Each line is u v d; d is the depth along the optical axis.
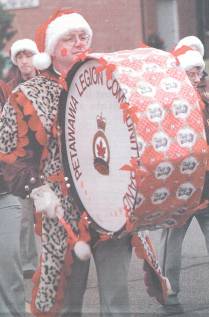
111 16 11.49
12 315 6.92
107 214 5.85
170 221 5.85
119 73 5.50
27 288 7.18
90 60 5.75
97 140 5.82
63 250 6.20
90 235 6.07
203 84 7.45
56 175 6.17
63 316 6.34
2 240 6.88
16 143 6.21
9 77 9.25
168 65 5.62
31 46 8.84
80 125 5.97
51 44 6.29
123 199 5.66
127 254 6.31
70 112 6.05
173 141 5.46
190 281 7.50
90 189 5.94
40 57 6.29
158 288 6.52
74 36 6.30
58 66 6.34
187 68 7.25
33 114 6.12
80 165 6.02
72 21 6.26
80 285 6.34
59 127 6.14
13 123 6.19
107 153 5.73
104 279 6.24
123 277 6.27
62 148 6.15
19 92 6.18
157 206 5.59
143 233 6.28
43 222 6.25
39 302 6.35
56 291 6.28
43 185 6.18
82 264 6.29
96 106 5.78
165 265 7.27
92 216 5.97
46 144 6.18
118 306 6.27
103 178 5.81
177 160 5.46
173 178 5.52
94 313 6.43
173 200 5.61
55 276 6.25
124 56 5.62
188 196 5.66
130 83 5.48
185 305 7.27
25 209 7.54
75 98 5.98
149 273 6.47
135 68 5.55
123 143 5.57
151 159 5.41
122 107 5.47
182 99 5.52
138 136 5.40
